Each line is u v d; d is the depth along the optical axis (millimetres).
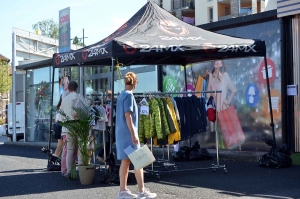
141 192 6809
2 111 56906
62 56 9859
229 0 45094
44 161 12305
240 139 12289
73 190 7855
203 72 13297
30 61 21312
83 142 8281
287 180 8242
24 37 20156
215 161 10914
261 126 11742
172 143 8547
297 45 10891
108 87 17016
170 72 14188
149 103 8453
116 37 9062
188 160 11070
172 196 7191
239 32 12203
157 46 8422
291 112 11031
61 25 19156
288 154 9977
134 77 6902
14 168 10906
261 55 9438
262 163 9812
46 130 19984
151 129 8406
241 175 8906
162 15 10031
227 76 12594
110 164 8344
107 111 9172
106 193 7527
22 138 22125
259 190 7438
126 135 6703
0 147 18391
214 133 13008
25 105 21500
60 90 19312
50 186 8305
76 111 8367
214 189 7621
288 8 10812
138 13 10078
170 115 8438
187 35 9391
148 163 6590
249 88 12023
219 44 8945
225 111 12695
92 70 18031
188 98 9094
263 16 11438
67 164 8961
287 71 11102
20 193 7746
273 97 11430
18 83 23547
